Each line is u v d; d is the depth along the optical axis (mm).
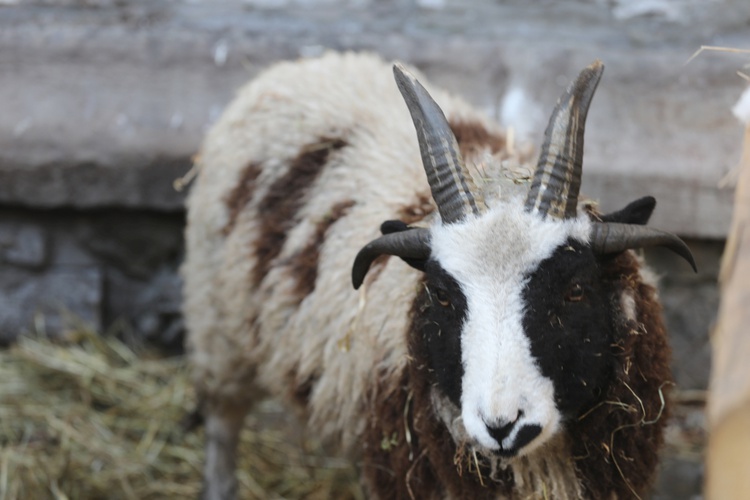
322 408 6598
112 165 9797
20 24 10602
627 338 5285
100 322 10367
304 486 8812
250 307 7207
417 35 10562
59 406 9422
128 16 11008
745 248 3715
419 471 5863
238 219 7320
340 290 6340
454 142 5188
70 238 10242
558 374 5023
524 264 4926
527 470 5574
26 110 9930
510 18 11352
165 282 10367
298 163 7059
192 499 8586
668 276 9508
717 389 3457
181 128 9875
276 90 7582
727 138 9391
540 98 9844
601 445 5484
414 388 5570
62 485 8414
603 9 11609
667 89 9805
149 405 9586
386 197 6324
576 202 5102
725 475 3289
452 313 5125
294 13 11312
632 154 9344
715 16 11195
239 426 8391
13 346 10164
